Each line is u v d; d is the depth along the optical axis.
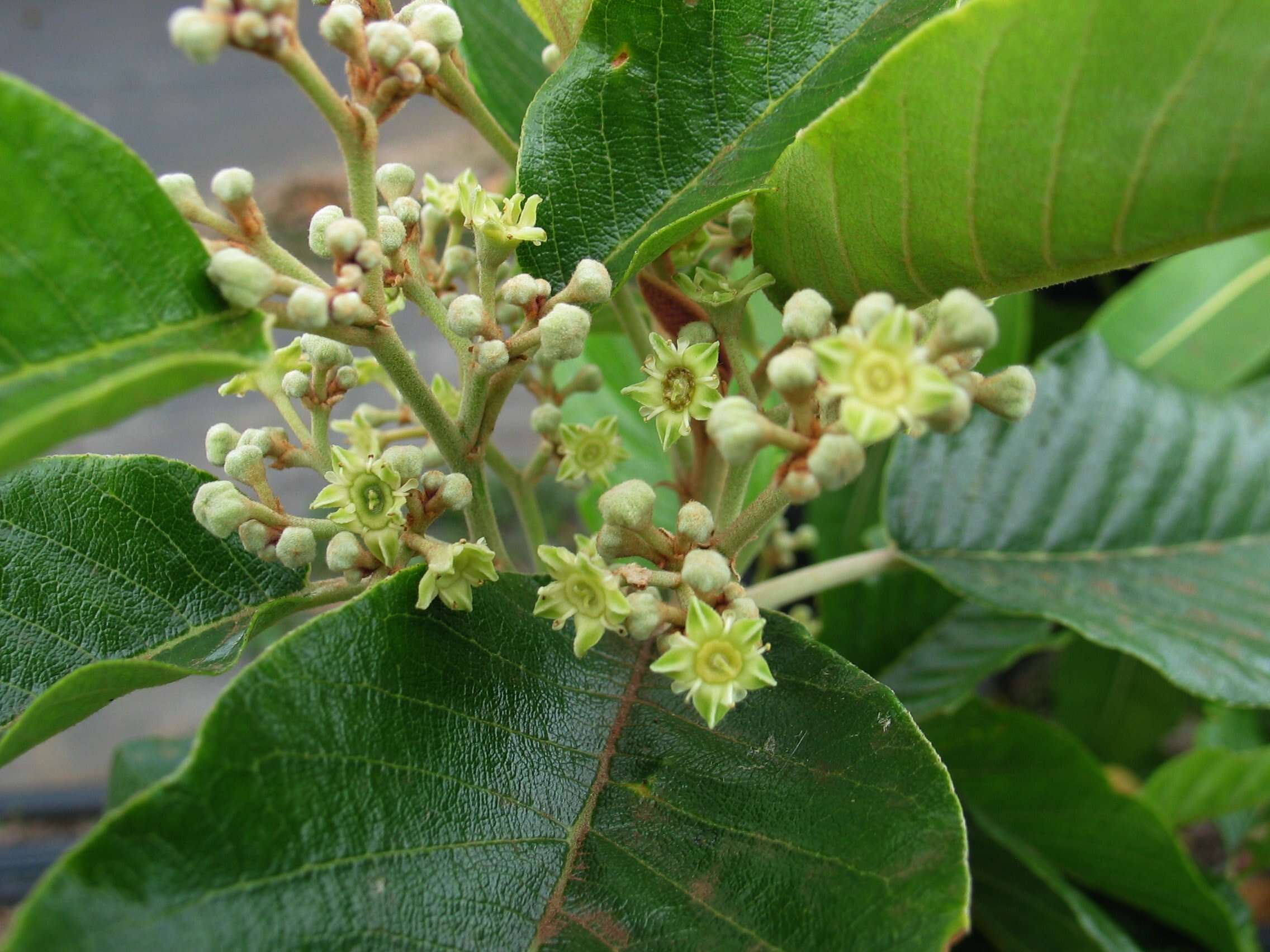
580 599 0.08
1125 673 0.21
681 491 0.11
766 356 0.09
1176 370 0.18
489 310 0.08
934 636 0.17
